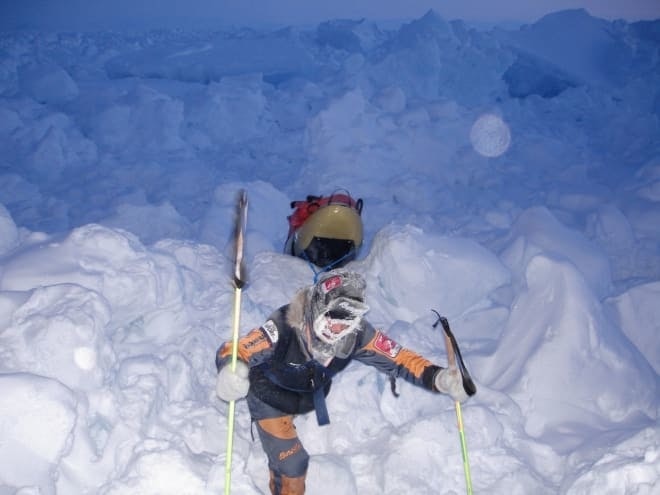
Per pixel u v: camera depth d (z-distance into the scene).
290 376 3.37
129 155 10.47
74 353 3.76
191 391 4.35
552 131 12.72
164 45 17.73
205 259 5.68
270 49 17.27
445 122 10.95
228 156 10.89
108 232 4.49
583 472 3.70
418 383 3.48
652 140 11.96
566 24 17.34
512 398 4.57
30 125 10.34
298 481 3.52
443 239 5.84
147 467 3.47
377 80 13.98
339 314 3.11
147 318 4.61
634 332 5.31
